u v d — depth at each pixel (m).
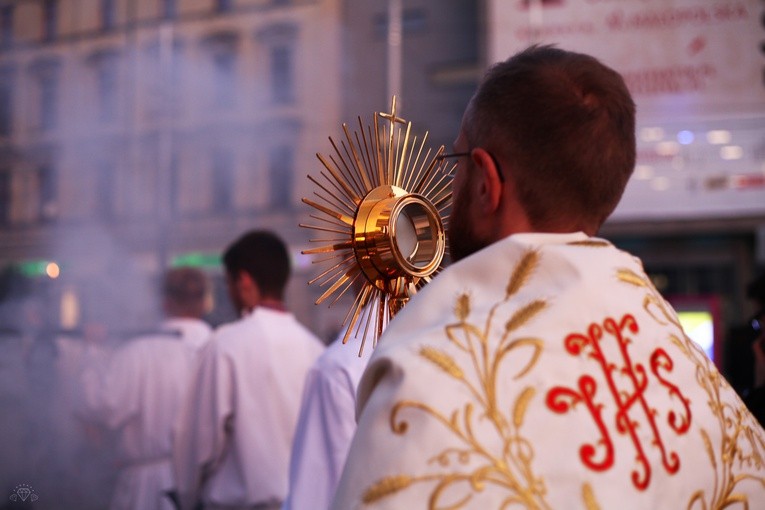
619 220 7.46
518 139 1.01
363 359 2.21
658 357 0.97
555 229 1.02
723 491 0.96
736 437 1.01
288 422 2.93
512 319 0.93
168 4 20.59
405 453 0.84
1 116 21.81
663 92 7.16
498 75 1.05
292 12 19.12
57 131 21.36
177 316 4.09
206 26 20.09
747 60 7.04
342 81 17.70
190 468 2.91
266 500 2.83
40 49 21.67
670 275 8.79
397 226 1.12
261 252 3.08
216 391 2.88
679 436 0.94
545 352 0.91
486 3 7.40
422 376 0.88
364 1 16.83
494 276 0.97
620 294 0.99
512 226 1.03
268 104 19.39
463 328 0.92
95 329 4.77
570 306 0.94
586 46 7.20
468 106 1.09
